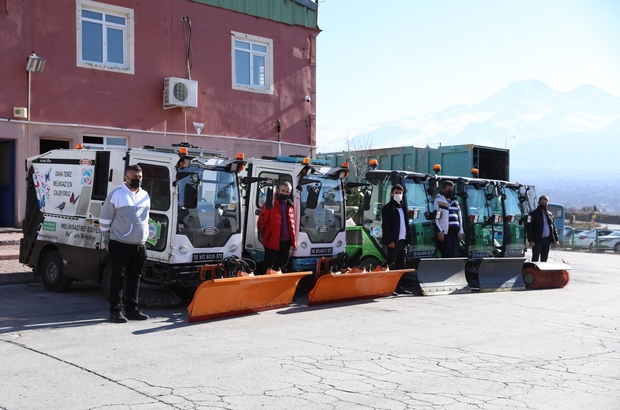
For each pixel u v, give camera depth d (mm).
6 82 15680
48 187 11820
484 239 14539
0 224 16812
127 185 9164
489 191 14922
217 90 19609
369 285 11758
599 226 52406
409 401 5902
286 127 21438
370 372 6844
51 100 16391
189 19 18891
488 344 8383
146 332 8531
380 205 13312
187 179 10031
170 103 18047
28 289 12016
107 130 17312
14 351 7348
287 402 5797
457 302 11953
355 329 9086
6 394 5836
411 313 10555
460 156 20125
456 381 6590
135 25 17828
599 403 6000
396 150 22109
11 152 16094
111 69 17375
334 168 12273
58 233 11516
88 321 9148
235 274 10266
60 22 16500
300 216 11648
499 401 5973
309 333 8719
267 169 12016
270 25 20906
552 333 9266
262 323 9359
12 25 15742
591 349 8305
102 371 6605
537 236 15828
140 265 9336
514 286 14203
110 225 9117
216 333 8586
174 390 6047
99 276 10656
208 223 10289
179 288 11203
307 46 21969
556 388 6453
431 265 13070
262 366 6961
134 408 5523
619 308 11844
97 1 17109
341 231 12352
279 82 21203
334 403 5797
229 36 19859
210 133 19453
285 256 11406
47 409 5469
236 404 5703
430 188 13703
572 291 14383
